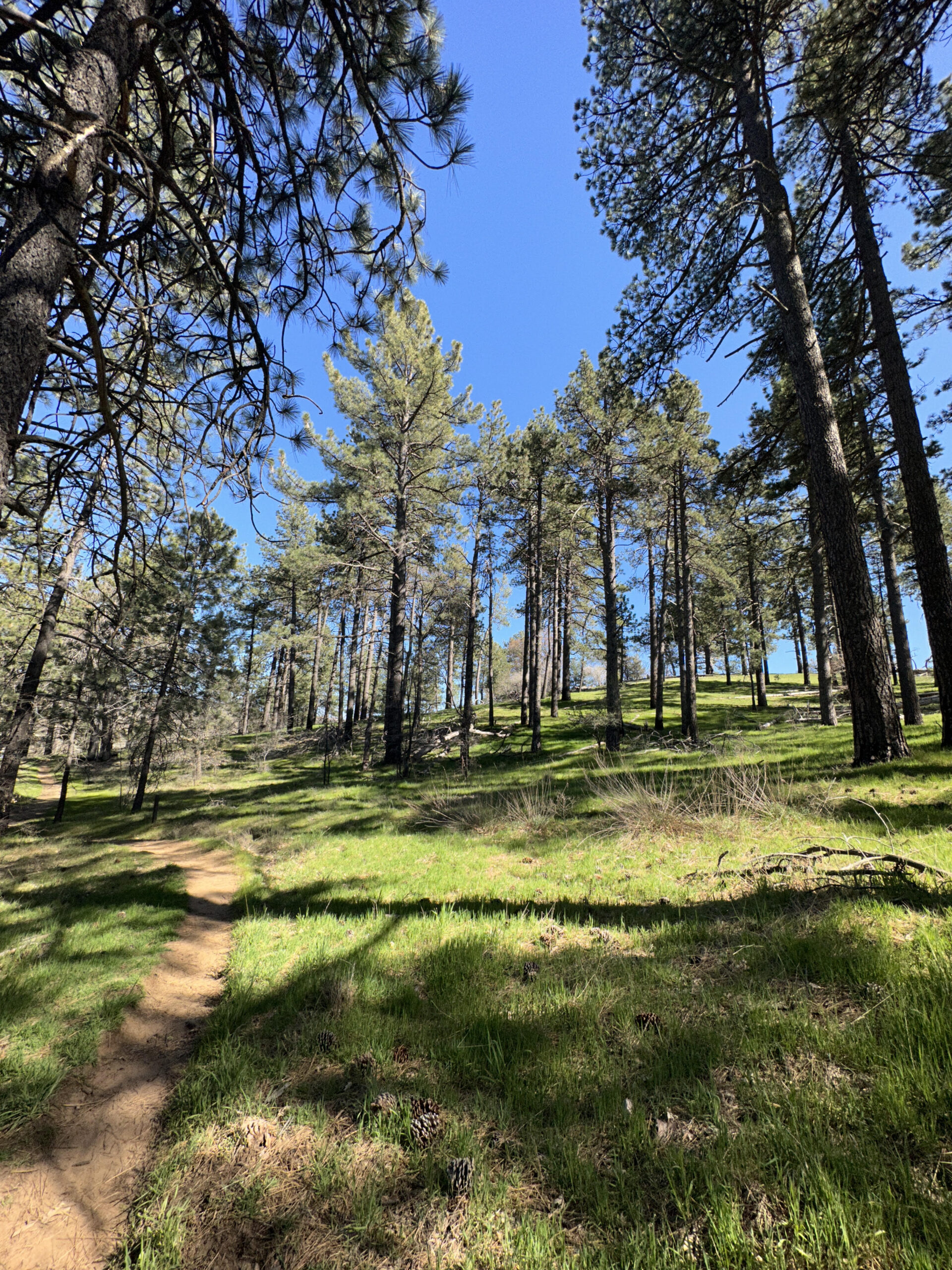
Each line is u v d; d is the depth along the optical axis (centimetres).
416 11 403
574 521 2022
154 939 495
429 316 1816
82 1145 251
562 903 493
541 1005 308
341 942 455
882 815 559
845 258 984
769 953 324
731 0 707
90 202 420
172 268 470
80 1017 344
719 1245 157
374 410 1894
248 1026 336
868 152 901
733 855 547
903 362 888
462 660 4219
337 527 2112
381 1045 290
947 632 832
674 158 917
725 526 2045
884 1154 179
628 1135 205
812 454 851
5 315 254
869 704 818
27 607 1120
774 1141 189
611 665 1788
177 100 361
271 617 3556
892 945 298
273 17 403
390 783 1736
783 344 1034
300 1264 181
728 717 2400
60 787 3014
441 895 570
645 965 335
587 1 828
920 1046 214
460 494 2103
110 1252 200
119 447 378
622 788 866
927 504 858
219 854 1033
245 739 3381
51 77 338
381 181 476
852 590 826
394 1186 206
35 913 589
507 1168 206
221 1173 224
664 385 1019
